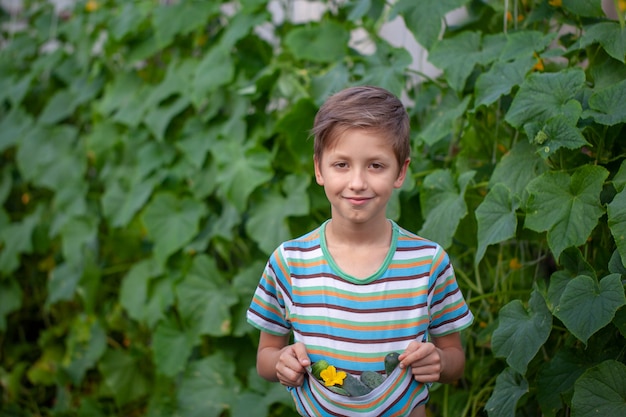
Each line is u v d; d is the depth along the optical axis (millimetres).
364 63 2254
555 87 1700
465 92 2072
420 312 1356
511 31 2029
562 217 1604
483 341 1902
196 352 2590
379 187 1322
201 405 2395
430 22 2037
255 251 2527
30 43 3426
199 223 2633
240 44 2611
